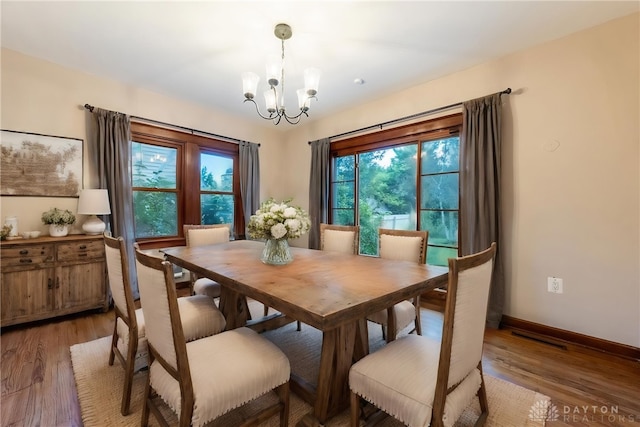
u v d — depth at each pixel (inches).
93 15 83.0
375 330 100.7
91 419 56.2
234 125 170.2
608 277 84.9
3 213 102.4
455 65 110.0
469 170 106.9
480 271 44.2
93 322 103.3
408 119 130.8
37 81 107.7
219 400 42.4
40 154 108.7
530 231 98.0
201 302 72.2
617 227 83.4
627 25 81.4
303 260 80.9
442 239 123.4
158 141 141.2
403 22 84.9
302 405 61.8
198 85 129.9
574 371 74.6
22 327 98.5
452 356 41.0
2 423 54.8
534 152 97.0
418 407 40.6
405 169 136.2
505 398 63.4
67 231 110.3
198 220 155.7
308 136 179.3
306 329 101.3
